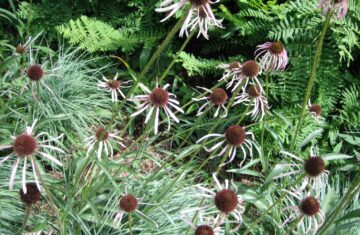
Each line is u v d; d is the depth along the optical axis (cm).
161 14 163
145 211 96
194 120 140
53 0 174
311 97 138
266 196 98
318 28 140
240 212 73
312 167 75
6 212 95
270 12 145
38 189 71
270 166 129
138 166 116
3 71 145
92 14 178
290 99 138
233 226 100
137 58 167
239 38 155
